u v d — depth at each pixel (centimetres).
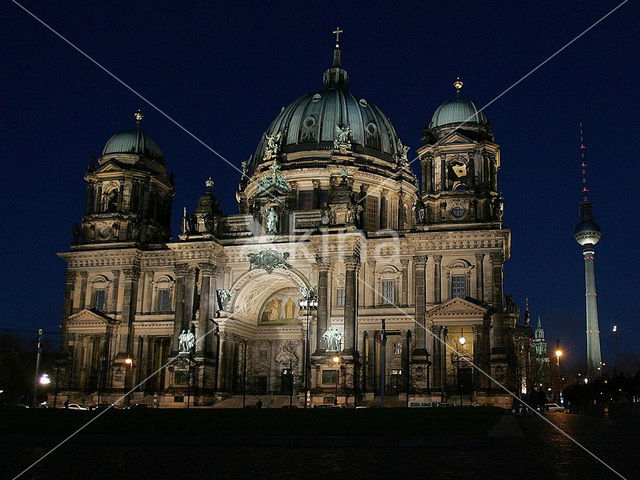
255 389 11031
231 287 10475
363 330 9788
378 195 11725
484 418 4981
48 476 2273
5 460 2727
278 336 11238
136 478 2220
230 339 10450
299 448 3244
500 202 9838
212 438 3450
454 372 9350
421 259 9556
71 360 10744
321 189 11625
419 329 9338
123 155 11500
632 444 3425
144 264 10956
